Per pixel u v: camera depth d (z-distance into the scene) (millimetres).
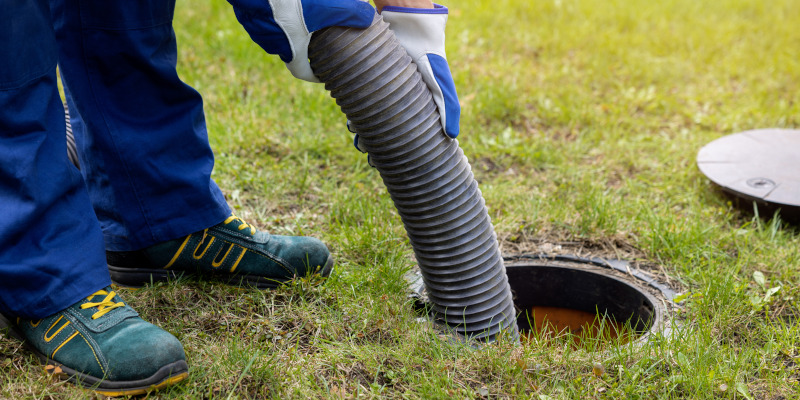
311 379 1768
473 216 1900
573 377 1804
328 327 1993
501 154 3357
